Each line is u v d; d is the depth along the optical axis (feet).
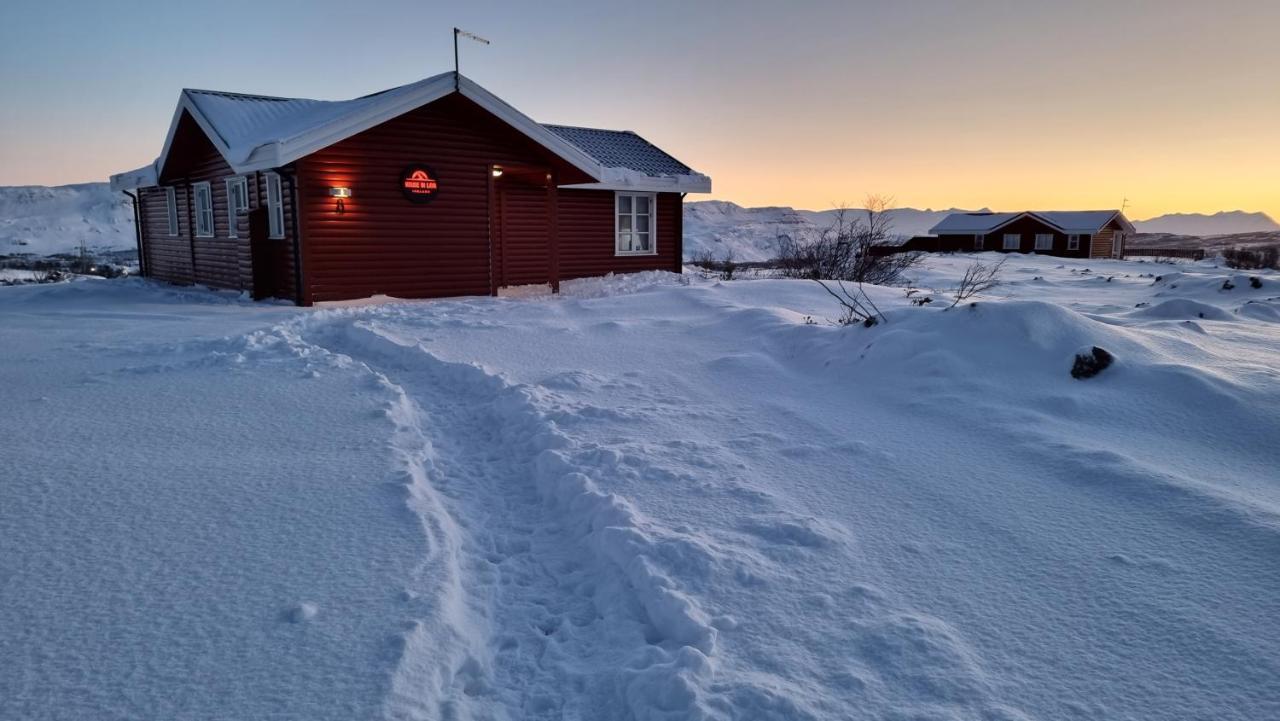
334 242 43.52
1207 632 8.69
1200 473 13.53
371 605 9.30
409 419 18.56
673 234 66.85
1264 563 10.09
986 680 7.93
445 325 32.99
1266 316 30.81
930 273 84.99
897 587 10.03
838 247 62.13
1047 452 14.70
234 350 26.09
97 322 35.58
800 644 8.72
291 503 12.55
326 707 7.32
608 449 15.46
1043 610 9.36
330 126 40.81
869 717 7.36
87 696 7.39
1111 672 8.05
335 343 31.35
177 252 63.21
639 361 25.44
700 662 8.19
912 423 17.39
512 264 57.52
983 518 12.14
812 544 11.31
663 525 12.03
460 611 9.73
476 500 14.26
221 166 51.96
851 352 22.75
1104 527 11.58
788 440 16.55
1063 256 172.96
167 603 9.23
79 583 9.67
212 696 7.45
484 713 7.90
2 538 10.94
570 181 56.65
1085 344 19.71
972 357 20.21
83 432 16.42
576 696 8.35
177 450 15.26
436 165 46.75
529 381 22.53
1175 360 19.45
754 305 36.42
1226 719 7.23
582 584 10.93
